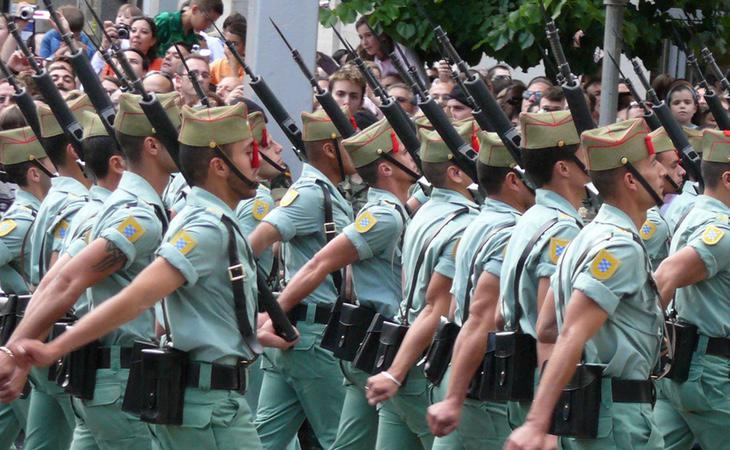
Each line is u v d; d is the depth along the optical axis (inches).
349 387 863.1
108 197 735.1
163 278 642.2
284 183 1025.5
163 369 659.4
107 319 636.7
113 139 769.6
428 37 1194.0
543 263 676.1
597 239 625.0
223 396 664.4
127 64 823.7
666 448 850.1
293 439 975.0
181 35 1346.0
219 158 665.0
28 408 920.9
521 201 738.8
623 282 616.7
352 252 834.2
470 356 707.4
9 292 924.6
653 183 639.1
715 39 1220.5
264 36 1051.3
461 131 826.2
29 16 1326.3
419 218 788.6
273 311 725.3
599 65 1192.8
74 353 741.3
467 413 732.7
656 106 868.0
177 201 978.7
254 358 674.8
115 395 741.3
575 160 683.4
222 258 657.6
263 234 898.7
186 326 657.0
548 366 610.2
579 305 613.9
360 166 847.7
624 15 1160.8
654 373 689.0
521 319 689.6
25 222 919.0
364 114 1027.9
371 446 864.9
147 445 750.5
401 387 794.8
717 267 783.7
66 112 822.5
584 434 631.2
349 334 849.5
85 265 676.7
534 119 684.1
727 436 816.3
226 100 1202.0
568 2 1135.0
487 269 708.7
